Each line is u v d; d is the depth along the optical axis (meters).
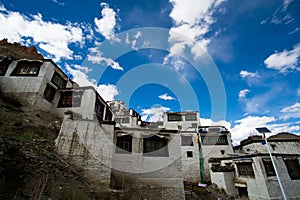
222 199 12.58
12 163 4.97
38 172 5.43
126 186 8.32
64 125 8.23
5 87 14.05
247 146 20.73
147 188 8.66
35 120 11.45
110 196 6.93
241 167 14.03
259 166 12.15
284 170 12.30
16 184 4.56
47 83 15.27
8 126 8.52
